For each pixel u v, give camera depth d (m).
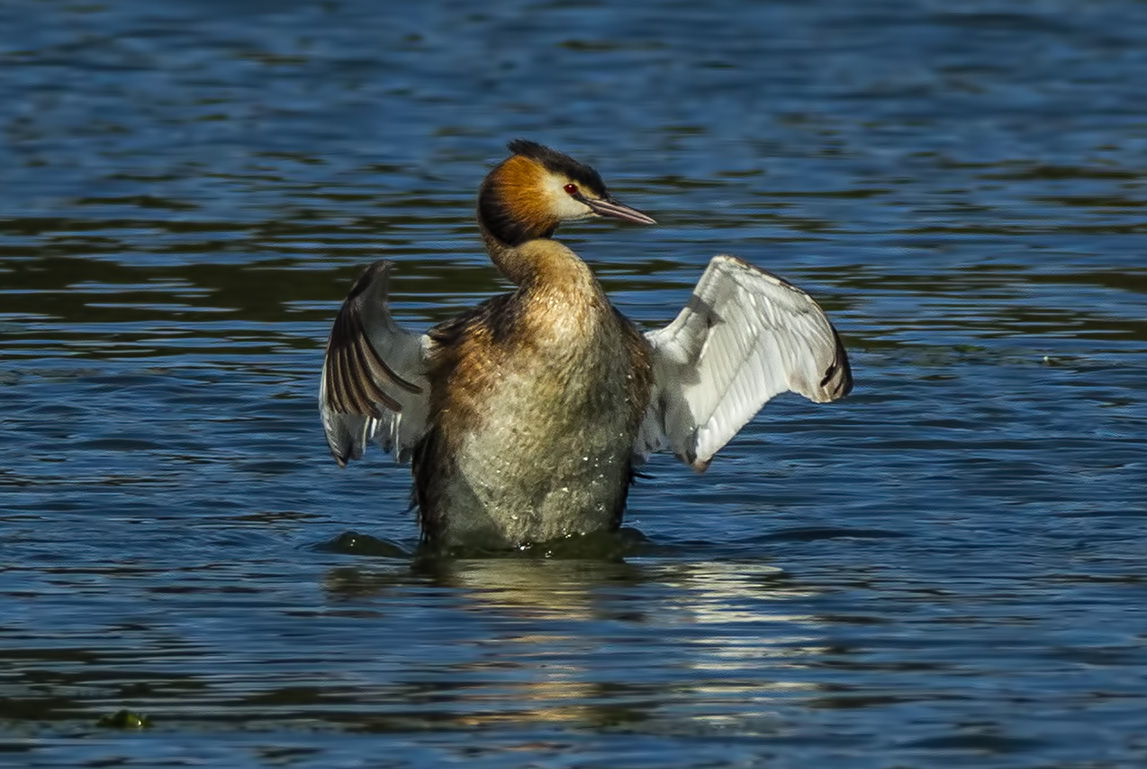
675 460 15.41
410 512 14.12
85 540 13.06
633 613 11.46
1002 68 32.50
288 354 18.27
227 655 10.59
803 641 10.84
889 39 34.47
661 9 36.62
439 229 23.11
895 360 18.09
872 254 22.12
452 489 13.29
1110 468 14.86
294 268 21.42
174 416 16.25
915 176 25.95
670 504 14.26
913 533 13.38
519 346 12.99
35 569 12.37
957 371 17.72
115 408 16.44
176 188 25.12
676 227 23.19
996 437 15.72
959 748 9.14
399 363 13.25
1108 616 11.27
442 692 9.95
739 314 13.18
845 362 12.75
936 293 20.59
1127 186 25.39
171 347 18.45
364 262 21.64
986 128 28.78
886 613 11.41
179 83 31.09
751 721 9.52
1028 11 36.41
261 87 30.91
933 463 15.11
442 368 13.27
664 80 31.56
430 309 19.72
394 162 26.55
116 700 9.84
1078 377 17.50
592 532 13.41
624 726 9.45
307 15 36.03
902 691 9.97
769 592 11.93
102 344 18.55
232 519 13.73
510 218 13.72
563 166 13.67
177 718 9.58
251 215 23.75
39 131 28.12
